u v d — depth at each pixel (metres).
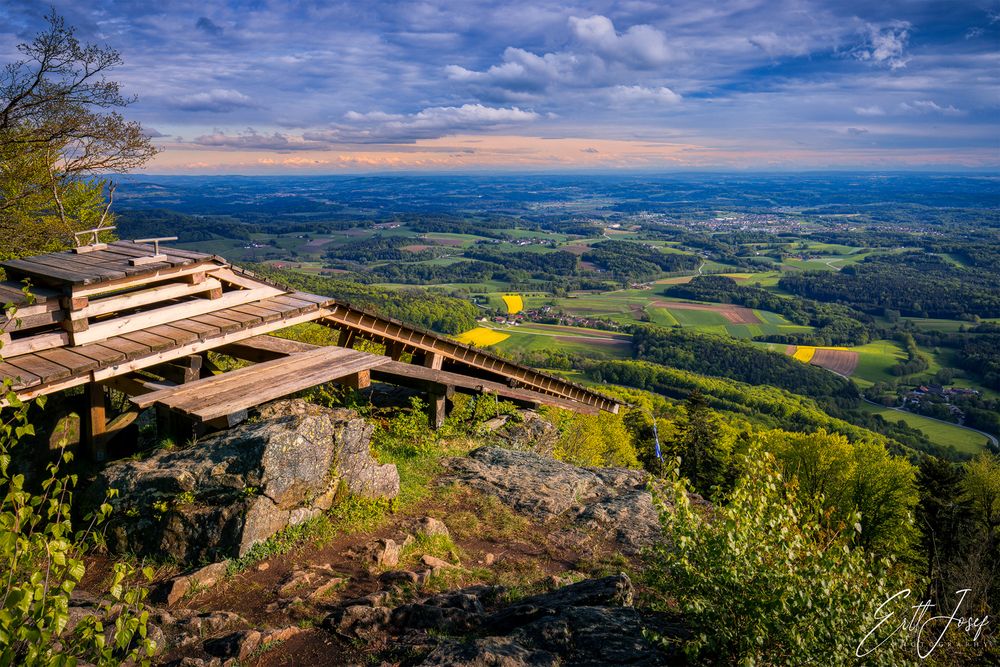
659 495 5.95
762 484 5.78
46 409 9.08
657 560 6.45
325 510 8.68
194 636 5.97
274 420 8.77
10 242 17.11
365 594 7.15
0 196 18.08
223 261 11.24
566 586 7.16
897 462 40.59
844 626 5.15
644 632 5.31
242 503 7.62
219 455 8.04
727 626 5.21
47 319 9.04
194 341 10.14
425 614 6.38
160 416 9.83
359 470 9.25
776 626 5.00
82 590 6.69
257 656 5.73
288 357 11.50
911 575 5.91
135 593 3.85
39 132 16.14
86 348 9.34
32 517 3.75
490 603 7.08
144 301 10.20
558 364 128.12
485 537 9.50
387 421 13.28
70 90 16.25
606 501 11.41
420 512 9.87
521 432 15.73
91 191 21.83
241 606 6.72
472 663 5.07
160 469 7.94
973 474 40.09
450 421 14.73
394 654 5.75
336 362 11.38
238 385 9.96
